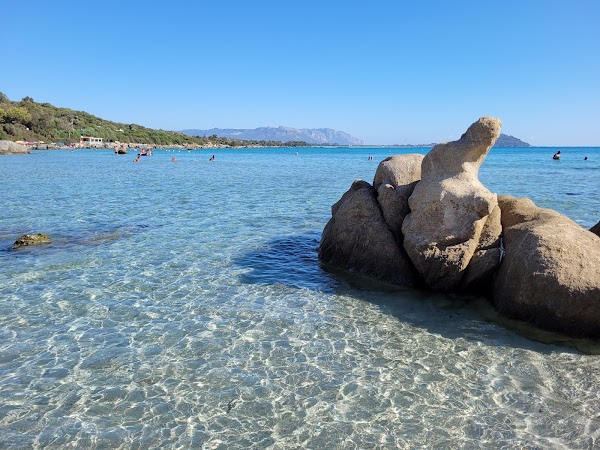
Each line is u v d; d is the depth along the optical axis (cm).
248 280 1330
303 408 732
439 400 752
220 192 3388
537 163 7512
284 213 2427
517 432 676
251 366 855
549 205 2581
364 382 803
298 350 916
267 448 644
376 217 1352
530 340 957
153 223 2123
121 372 831
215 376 820
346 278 1345
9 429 676
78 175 4838
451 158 1254
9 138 13688
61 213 2364
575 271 958
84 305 1130
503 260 1123
